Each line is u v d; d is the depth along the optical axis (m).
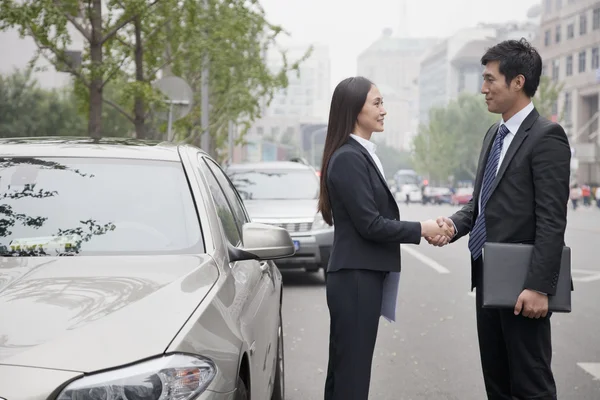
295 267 13.41
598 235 28.77
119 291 3.13
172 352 2.80
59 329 2.80
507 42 4.40
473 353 8.16
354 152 4.36
